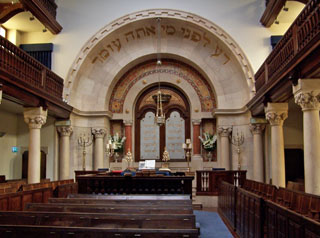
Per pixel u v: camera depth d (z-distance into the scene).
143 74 18.50
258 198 6.24
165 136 18.58
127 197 8.23
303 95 8.62
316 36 6.91
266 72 11.98
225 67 16.94
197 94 18.16
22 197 8.43
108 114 17.30
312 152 8.65
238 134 16.67
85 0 15.98
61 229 5.10
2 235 5.21
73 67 15.56
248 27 15.30
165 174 10.38
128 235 4.93
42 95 12.09
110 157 18.08
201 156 17.88
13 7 12.91
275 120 12.01
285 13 14.36
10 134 15.94
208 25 15.52
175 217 5.32
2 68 9.15
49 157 15.55
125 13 15.75
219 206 12.67
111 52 17.16
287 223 4.83
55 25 15.14
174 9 15.57
